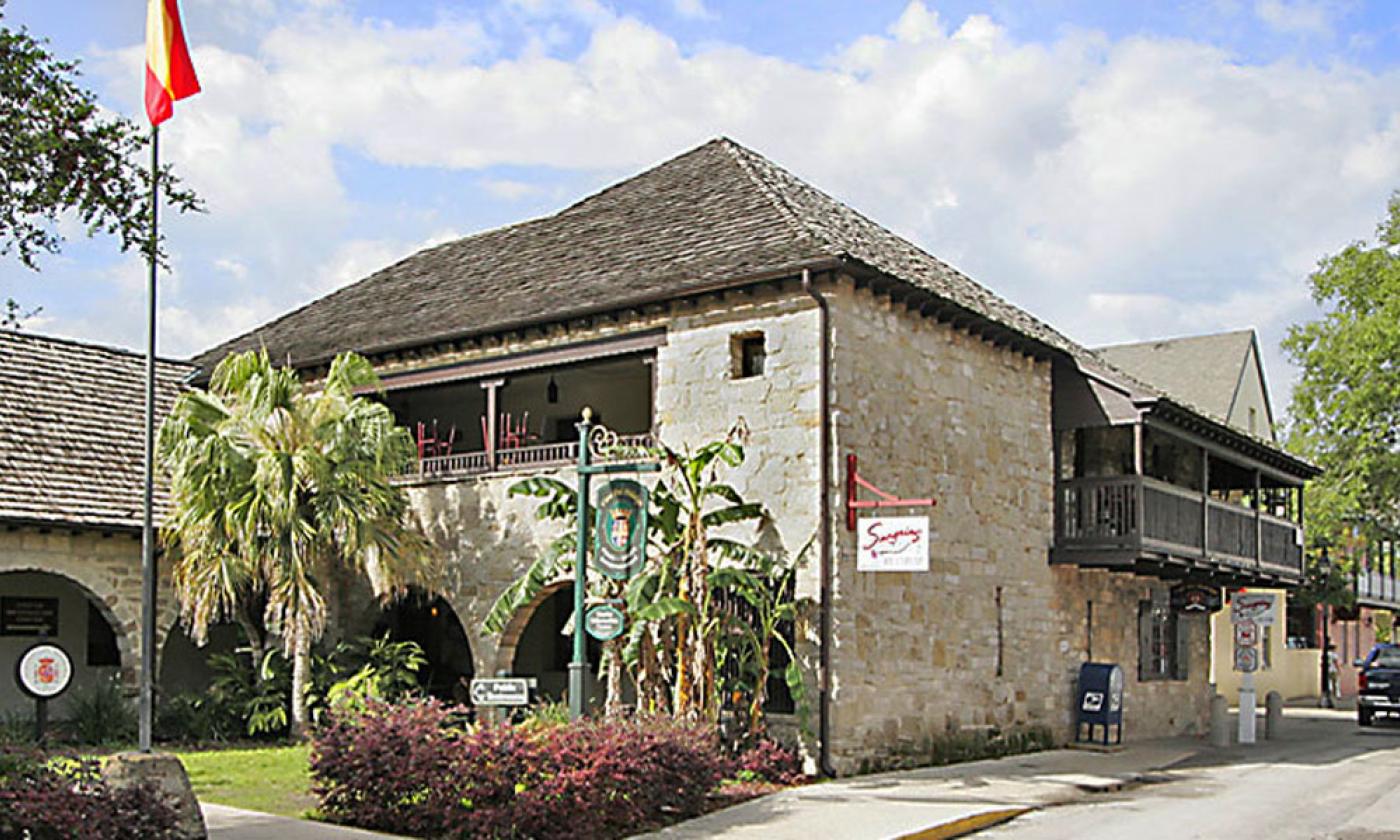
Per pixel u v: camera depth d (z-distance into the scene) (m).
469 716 19.28
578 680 13.80
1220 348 36.97
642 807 11.80
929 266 20.03
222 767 15.57
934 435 17.67
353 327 21.39
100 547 19.44
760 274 15.95
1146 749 20.41
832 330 15.91
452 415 23.22
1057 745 19.88
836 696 15.42
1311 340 35.66
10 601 20.33
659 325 17.39
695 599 14.89
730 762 14.63
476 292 20.33
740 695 15.70
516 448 19.19
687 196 20.11
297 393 19.08
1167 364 37.09
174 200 10.73
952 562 17.80
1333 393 35.03
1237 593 27.06
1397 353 33.53
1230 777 17.31
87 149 9.99
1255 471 25.08
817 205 19.53
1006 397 19.44
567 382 22.19
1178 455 25.67
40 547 18.78
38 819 8.48
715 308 16.86
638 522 13.96
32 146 9.57
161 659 20.16
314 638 19.19
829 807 12.95
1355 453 34.66
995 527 18.83
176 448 18.22
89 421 21.25
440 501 19.61
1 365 21.23
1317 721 29.47
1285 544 25.97
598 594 15.93
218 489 18.08
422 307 20.86
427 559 19.31
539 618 22.03
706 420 16.80
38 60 9.80
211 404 18.91
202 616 18.36
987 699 18.30
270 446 18.59
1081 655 20.83
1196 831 12.64
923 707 16.94
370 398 21.17
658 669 15.06
